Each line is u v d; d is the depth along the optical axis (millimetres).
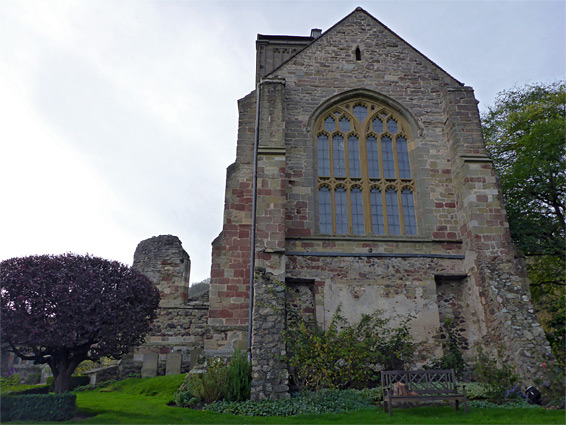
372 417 11320
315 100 19562
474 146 18312
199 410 12625
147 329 15836
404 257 17125
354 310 16219
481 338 15875
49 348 13641
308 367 13922
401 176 18984
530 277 22781
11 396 11039
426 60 20766
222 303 16703
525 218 22312
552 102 23234
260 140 17578
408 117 19688
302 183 18141
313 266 16719
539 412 11312
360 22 21297
